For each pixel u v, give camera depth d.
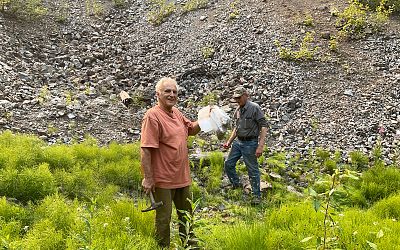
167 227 4.93
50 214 5.46
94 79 13.49
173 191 4.95
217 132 4.91
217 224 6.30
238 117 8.03
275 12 16.25
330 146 10.62
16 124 9.84
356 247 4.99
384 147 10.57
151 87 13.15
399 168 9.63
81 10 18.05
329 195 4.14
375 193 8.24
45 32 15.84
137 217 5.61
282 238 5.32
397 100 12.25
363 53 14.34
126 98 12.29
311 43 14.59
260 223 5.93
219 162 9.30
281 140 10.89
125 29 17.03
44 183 6.53
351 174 4.19
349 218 6.21
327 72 13.45
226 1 17.48
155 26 16.83
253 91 12.72
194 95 12.95
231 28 15.62
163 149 4.79
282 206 6.84
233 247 5.07
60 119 10.66
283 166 9.55
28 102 11.07
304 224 5.84
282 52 13.85
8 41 14.14
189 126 5.15
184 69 13.94
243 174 9.05
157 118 4.75
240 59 14.05
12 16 15.87
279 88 12.75
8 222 5.32
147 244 4.72
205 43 15.12
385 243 5.19
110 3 18.88
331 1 17.05
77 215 5.35
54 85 12.67
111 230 5.08
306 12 16.33
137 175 7.99
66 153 8.16
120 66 14.44
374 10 16.48
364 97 12.44
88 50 15.31
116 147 9.15
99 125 10.80
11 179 6.39
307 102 12.30
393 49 14.43
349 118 11.67
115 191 7.36
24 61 13.55
